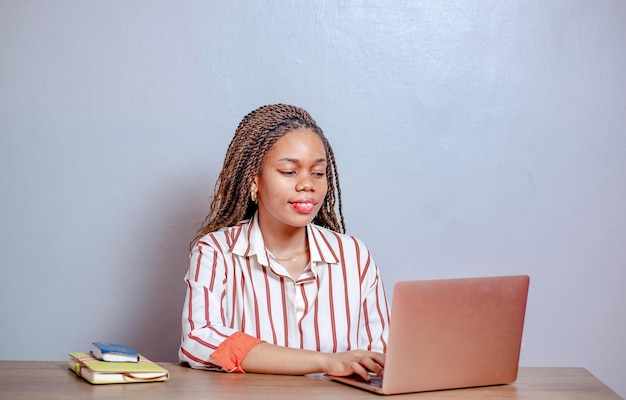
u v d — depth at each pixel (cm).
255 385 151
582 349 256
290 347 175
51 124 245
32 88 244
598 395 149
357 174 249
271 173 184
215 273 187
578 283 256
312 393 145
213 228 202
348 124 248
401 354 142
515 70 252
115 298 249
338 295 194
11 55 244
